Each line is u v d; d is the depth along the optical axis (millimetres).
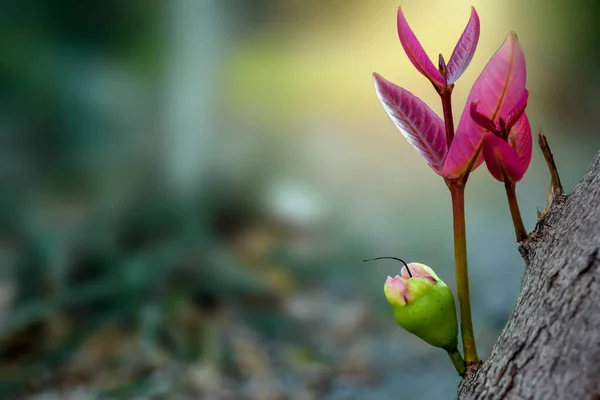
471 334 654
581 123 4938
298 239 2953
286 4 4363
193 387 1892
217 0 2781
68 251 2309
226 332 2152
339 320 2338
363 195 3465
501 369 630
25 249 2322
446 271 2768
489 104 630
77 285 2268
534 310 629
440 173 650
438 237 3023
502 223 3188
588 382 610
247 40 4059
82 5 2873
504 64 625
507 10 5375
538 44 5613
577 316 617
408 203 3379
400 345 2213
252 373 1997
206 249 2469
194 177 2674
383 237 2986
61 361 1982
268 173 3174
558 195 645
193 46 2686
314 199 3162
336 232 2930
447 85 648
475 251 2918
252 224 2969
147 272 2268
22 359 2006
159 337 2102
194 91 2699
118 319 2135
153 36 2781
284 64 4469
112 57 2914
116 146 2762
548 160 650
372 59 4977
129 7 2768
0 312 2127
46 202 2674
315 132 4219
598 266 618
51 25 2990
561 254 630
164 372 1954
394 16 4945
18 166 2760
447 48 5027
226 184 2893
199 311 2270
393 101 654
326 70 4785
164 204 2580
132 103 2773
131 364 1977
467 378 651
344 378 2018
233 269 2422
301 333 2262
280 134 3562
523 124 647
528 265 643
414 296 651
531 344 625
